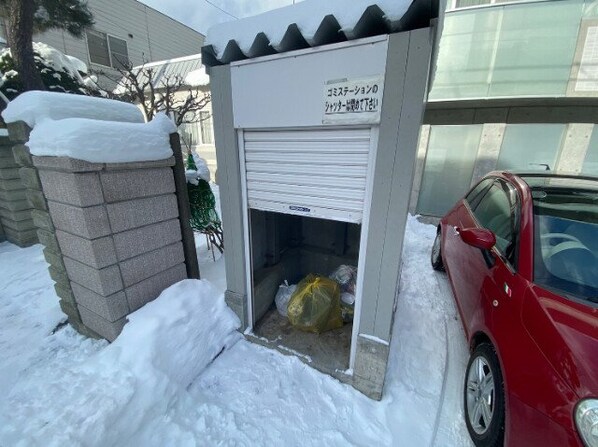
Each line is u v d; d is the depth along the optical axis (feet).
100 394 4.75
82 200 5.45
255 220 7.70
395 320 8.37
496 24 13.23
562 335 3.78
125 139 5.99
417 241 14.85
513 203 6.63
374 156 4.62
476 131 15.99
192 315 6.57
